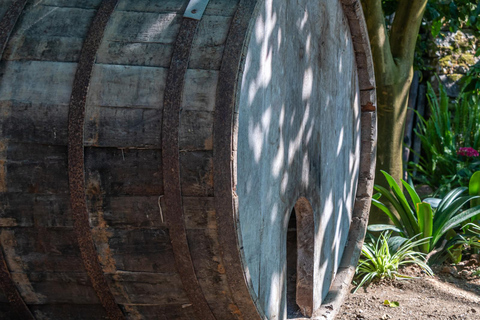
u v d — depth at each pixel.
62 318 2.10
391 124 4.38
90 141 1.77
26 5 1.95
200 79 1.75
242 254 1.84
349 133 3.35
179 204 1.77
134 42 1.82
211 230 1.80
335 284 3.21
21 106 1.79
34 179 1.81
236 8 1.86
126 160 1.78
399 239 3.96
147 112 1.75
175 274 1.91
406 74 4.38
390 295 3.53
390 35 4.49
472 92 6.35
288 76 2.34
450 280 3.83
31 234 1.87
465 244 4.26
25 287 1.99
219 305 2.00
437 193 5.73
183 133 1.74
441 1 5.36
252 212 2.02
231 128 1.72
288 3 2.30
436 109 6.48
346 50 3.18
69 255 1.90
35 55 1.83
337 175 3.16
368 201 3.62
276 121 2.22
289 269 3.20
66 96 1.78
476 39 6.91
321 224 2.90
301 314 2.87
